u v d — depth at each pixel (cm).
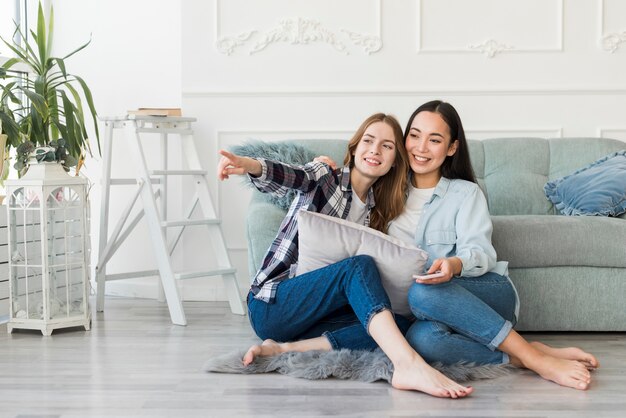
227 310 349
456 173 261
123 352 259
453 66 379
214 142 381
